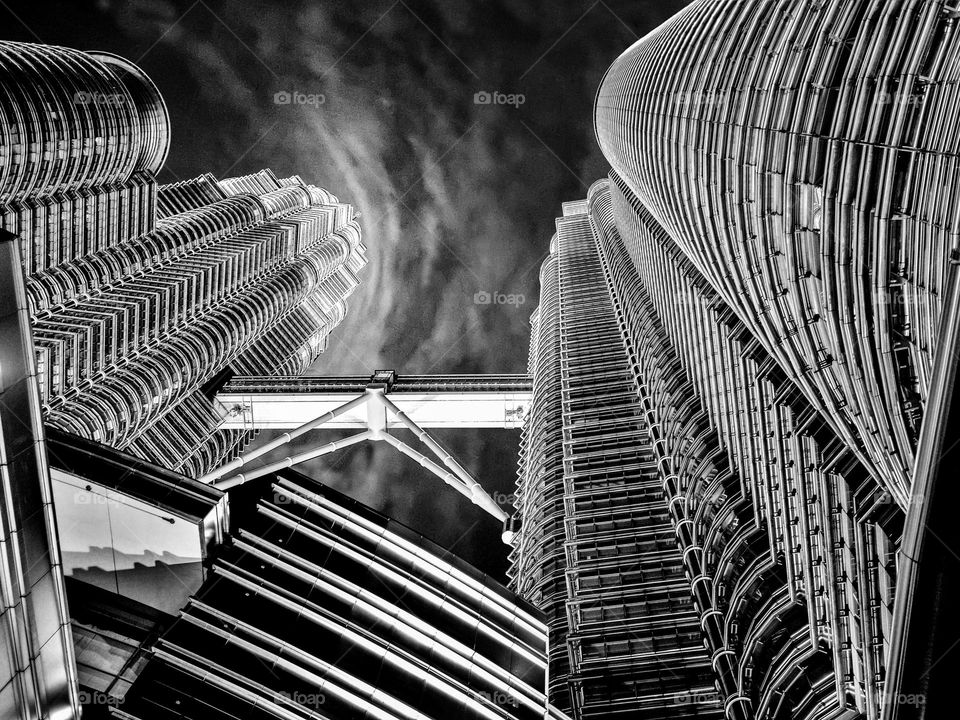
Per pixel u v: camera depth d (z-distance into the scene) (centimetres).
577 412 14438
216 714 3612
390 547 5103
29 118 15138
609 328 18600
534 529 12950
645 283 15925
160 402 17900
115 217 19238
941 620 2803
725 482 8319
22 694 2355
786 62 4928
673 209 7494
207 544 4138
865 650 4400
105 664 3775
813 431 5441
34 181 15762
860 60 4141
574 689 7956
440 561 5259
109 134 17500
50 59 16688
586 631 8894
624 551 10212
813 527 5519
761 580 6812
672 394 11231
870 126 3950
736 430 7894
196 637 3928
